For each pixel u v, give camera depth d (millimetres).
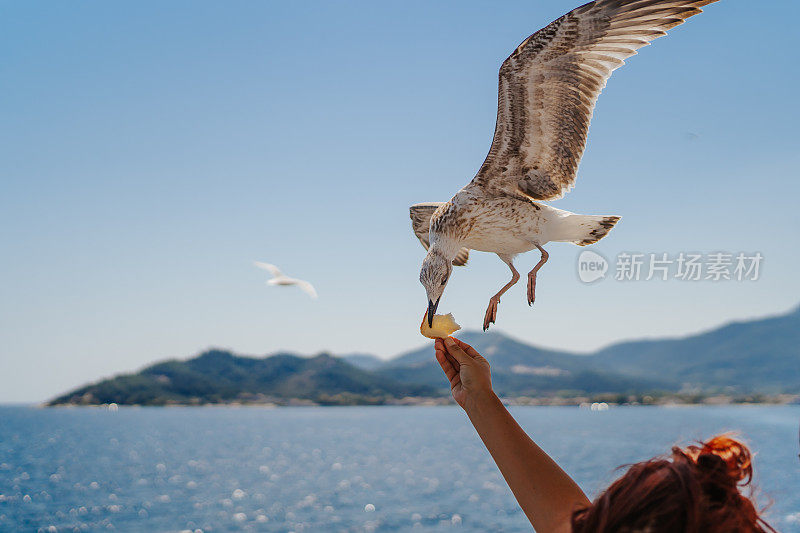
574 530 1348
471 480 43219
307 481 43469
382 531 26781
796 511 20359
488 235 6426
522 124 6305
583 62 5848
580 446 62688
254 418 170125
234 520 29516
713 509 1267
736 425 79938
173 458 61625
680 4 5176
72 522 29234
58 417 178625
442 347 2312
